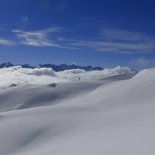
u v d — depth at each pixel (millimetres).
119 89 91562
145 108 58688
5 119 66625
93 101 90188
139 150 26219
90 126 54406
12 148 51750
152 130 33688
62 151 35719
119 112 62406
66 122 60406
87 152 31281
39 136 55031
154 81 83625
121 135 36156
